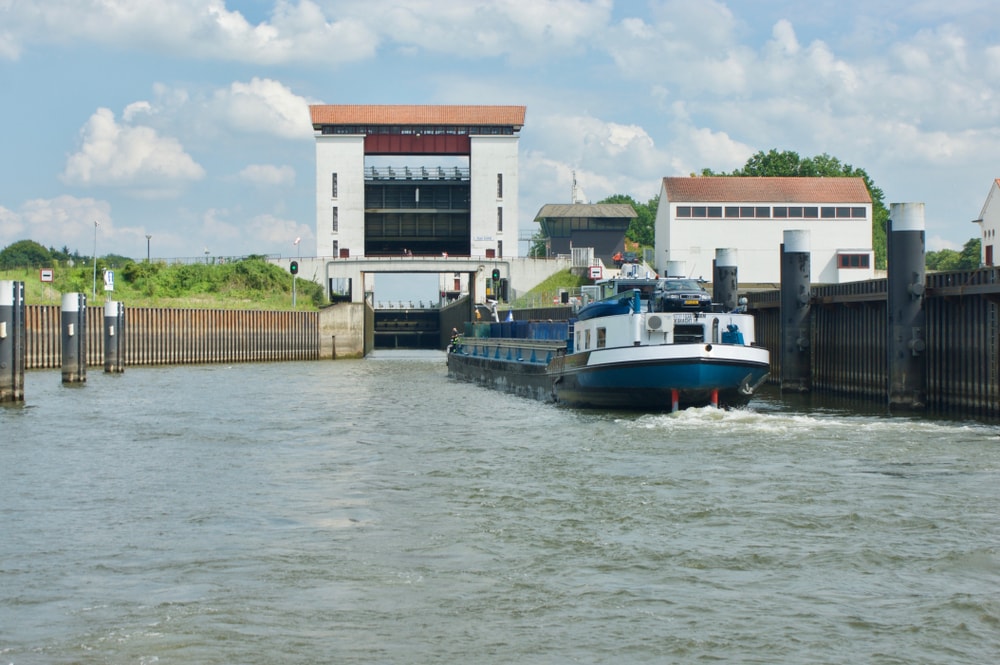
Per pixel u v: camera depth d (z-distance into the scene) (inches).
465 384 2701.8
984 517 870.4
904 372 1636.3
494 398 2171.5
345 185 4680.1
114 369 2994.6
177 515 924.6
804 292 2031.3
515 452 1262.3
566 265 4645.7
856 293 1913.1
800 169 5876.0
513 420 1642.5
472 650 586.6
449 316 5595.5
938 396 1619.1
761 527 845.2
